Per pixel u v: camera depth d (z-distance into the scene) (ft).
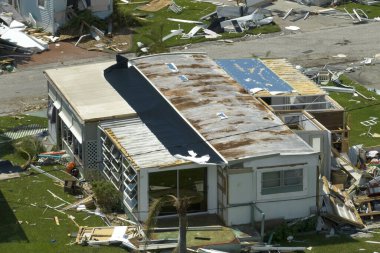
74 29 173.88
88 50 166.09
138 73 112.78
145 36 158.40
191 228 86.17
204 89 106.01
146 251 82.43
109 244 85.46
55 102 113.91
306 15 186.80
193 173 90.43
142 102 103.71
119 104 103.71
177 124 97.14
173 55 118.73
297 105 107.45
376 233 89.61
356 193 97.25
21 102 135.95
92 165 101.65
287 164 89.15
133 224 90.12
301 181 90.17
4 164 106.93
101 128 98.27
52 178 103.55
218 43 168.86
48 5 175.22
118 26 178.19
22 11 184.75
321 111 106.11
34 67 155.22
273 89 109.29
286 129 95.71
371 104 132.16
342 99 134.62
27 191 99.45
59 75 115.55
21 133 120.57
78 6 177.27
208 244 82.64
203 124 96.27
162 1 197.98
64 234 88.28
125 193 92.68
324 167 99.40
